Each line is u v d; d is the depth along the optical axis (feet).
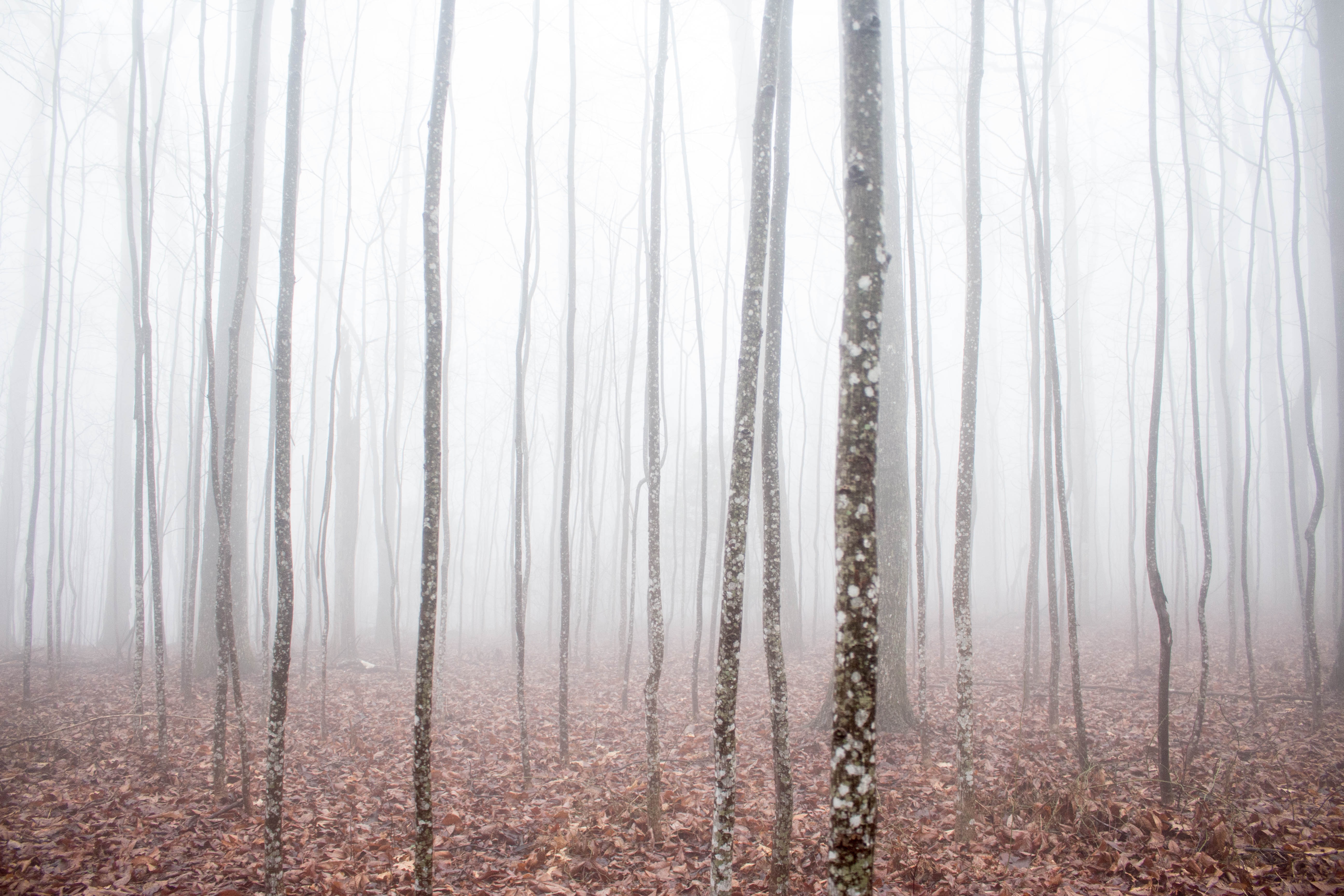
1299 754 25.49
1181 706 33.17
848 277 9.97
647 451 22.52
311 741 30.76
